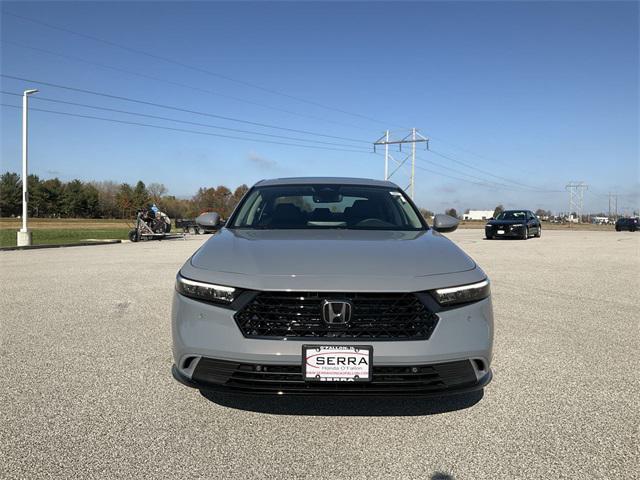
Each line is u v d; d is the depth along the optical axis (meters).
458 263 2.79
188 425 2.70
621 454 2.40
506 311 5.75
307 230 3.56
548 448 2.46
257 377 2.46
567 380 3.43
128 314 5.38
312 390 2.43
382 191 4.42
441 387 2.49
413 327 2.46
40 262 10.84
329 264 2.64
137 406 2.94
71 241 21.02
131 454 2.38
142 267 9.77
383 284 2.48
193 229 33.41
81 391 3.17
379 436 2.59
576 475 2.21
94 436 2.56
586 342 4.40
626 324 5.10
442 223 4.05
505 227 22.42
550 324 5.10
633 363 3.81
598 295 6.82
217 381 2.52
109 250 15.20
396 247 2.99
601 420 2.78
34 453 2.38
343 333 2.44
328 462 2.33
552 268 10.07
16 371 3.54
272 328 2.46
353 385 2.43
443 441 2.54
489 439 2.56
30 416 2.79
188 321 2.59
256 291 2.48
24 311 5.51
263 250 2.89
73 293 6.66
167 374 3.49
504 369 3.66
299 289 2.45
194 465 2.29
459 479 2.19
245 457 2.37
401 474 2.23
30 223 71.81
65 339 4.36
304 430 2.65
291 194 4.27
